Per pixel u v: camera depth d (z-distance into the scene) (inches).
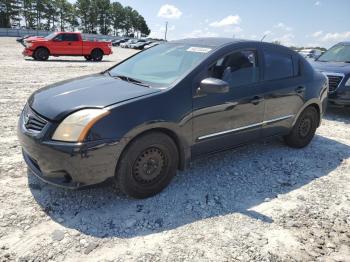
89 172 122.5
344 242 122.0
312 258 112.8
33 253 106.0
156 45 192.5
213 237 119.8
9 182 146.2
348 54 335.9
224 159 187.8
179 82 142.3
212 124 153.8
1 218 121.3
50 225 120.1
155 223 125.6
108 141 122.1
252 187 158.1
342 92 291.4
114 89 140.9
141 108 129.8
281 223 130.7
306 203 146.7
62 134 121.0
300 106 199.0
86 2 3846.0
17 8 3371.1
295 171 178.7
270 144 217.2
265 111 178.1
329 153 208.5
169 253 110.3
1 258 102.8
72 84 153.5
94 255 107.3
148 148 134.2
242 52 168.6
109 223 123.6
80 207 132.2
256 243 118.1
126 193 135.0
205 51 159.0
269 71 180.4
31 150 127.9
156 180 141.5
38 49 752.3
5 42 1518.2
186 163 149.9
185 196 145.5
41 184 146.1
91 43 816.9
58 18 3661.4
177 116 138.9
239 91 162.7
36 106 135.0
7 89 346.9
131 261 105.7
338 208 144.4
